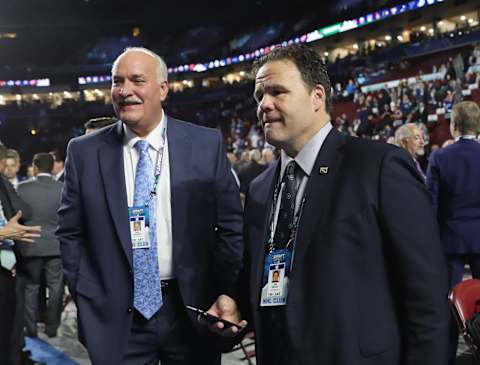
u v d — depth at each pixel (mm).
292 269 1239
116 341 1791
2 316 2826
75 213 1903
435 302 1124
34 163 4430
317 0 23562
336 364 1149
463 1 16453
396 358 1175
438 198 3117
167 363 1915
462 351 3521
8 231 2594
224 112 23109
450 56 13883
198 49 28969
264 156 7133
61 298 4445
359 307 1163
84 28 29297
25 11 28656
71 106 28578
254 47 26125
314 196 1246
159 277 1838
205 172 1925
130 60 1798
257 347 1338
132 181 1868
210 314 1459
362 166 1214
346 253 1177
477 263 3025
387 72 15297
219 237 1992
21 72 29906
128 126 1850
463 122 3035
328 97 1323
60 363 3719
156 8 28141
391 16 18875
